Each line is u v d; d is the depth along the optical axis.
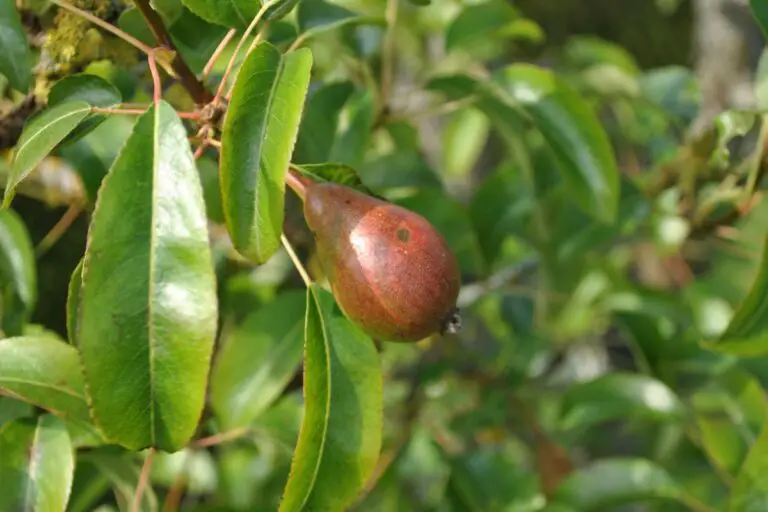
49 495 0.65
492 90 0.77
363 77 0.79
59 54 0.69
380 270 0.63
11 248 0.74
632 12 2.23
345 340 0.64
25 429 0.66
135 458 0.72
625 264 1.16
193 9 0.64
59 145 0.64
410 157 0.86
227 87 0.68
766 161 0.74
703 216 0.78
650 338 0.83
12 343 0.66
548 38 2.23
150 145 0.61
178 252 0.61
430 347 0.90
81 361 0.61
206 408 0.73
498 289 0.89
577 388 0.80
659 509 0.82
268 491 0.83
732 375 0.80
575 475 0.77
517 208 0.84
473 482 0.79
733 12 1.06
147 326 0.61
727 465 0.77
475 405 0.88
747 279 1.13
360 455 0.64
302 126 0.74
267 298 0.82
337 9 0.70
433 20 0.96
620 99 0.89
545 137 0.76
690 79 0.93
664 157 0.91
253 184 0.61
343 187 0.64
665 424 0.91
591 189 0.76
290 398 0.79
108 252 0.61
